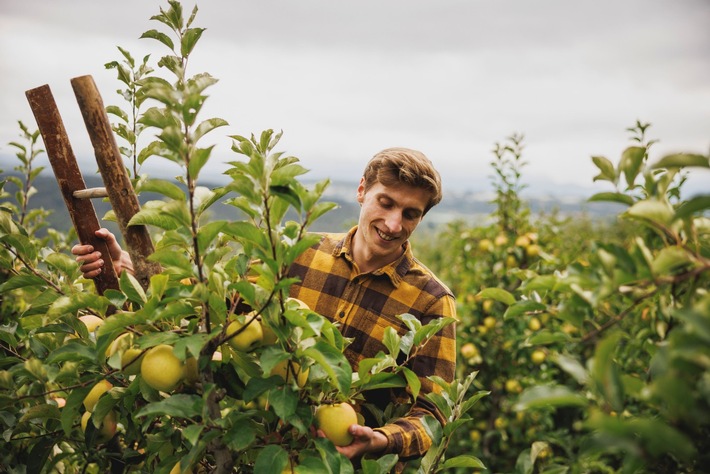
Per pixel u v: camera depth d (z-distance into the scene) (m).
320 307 2.22
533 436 4.09
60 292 1.62
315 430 1.46
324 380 1.46
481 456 4.17
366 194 2.13
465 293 4.88
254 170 1.19
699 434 1.10
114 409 1.67
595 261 1.09
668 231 1.07
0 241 1.66
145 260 1.57
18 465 1.78
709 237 1.28
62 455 1.79
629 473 0.97
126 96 1.89
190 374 1.47
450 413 1.74
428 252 8.72
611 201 1.24
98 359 1.43
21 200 2.96
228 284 1.44
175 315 1.35
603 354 0.90
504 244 4.49
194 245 1.23
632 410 2.85
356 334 2.17
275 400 1.28
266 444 1.44
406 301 2.19
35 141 2.95
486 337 4.41
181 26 1.59
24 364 1.43
